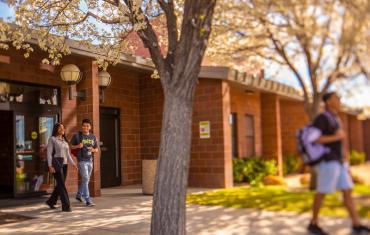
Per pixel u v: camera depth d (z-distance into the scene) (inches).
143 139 528.4
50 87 416.5
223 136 455.5
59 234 240.5
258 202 131.8
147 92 527.2
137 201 361.1
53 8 313.9
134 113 524.7
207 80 468.4
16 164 387.5
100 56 364.8
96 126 399.9
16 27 307.6
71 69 382.0
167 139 207.0
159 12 308.5
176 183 203.6
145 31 222.8
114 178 498.3
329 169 111.3
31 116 399.2
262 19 197.5
